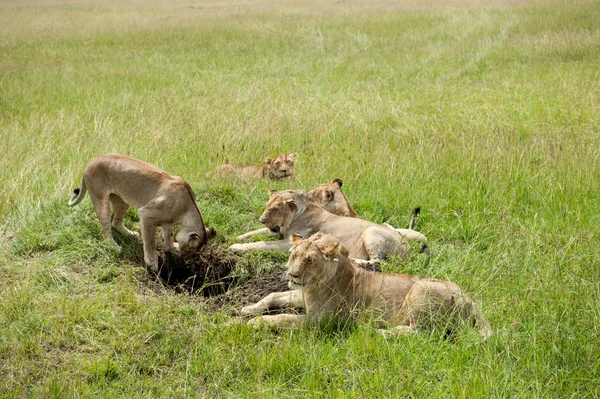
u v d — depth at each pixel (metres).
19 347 7.10
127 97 18.58
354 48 29.48
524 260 8.70
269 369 6.84
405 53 27.95
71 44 30.73
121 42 31.44
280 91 20.44
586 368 6.70
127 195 9.06
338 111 17.22
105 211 9.29
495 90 20.12
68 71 23.77
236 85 21.81
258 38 32.25
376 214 10.68
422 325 7.35
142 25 37.22
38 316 7.62
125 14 43.81
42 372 6.83
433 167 12.24
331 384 6.62
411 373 6.69
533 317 7.50
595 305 7.70
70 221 9.95
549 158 12.40
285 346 7.08
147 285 8.71
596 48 25.39
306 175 12.07
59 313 7.75
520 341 7.10
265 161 12.22
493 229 9.98
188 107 17.03
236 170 12.16
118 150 12.80
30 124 15.45
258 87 21.09
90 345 7.31
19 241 9.47
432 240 9.84
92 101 18.50
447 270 8.73
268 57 27.66
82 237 9.58
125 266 9.01
